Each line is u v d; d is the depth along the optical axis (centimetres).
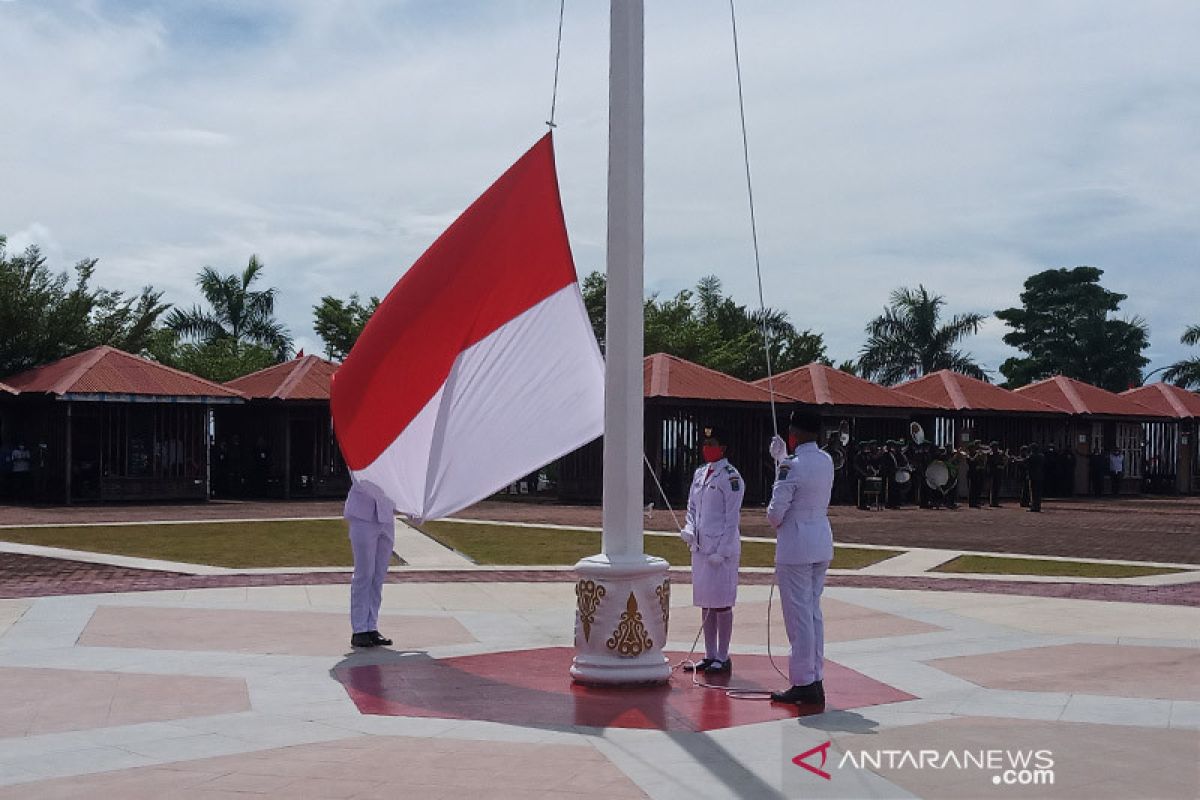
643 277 948
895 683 946
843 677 973
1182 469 4975
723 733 771
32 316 3994
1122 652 1095
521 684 937
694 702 873
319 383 3734
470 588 1556
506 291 1082
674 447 3619
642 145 945
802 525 872
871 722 804
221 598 1412
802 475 870
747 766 686
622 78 939
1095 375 7306
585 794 625
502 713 830
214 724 787
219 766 679
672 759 702
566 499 3606
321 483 3759
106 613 1280
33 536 2184
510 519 2809
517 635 1185
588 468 3566
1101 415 4575
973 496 3694
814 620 872
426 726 785
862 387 3962
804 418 886
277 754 707
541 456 1071
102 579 1588
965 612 1361
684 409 3634
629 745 737
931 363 6088
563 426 1080
